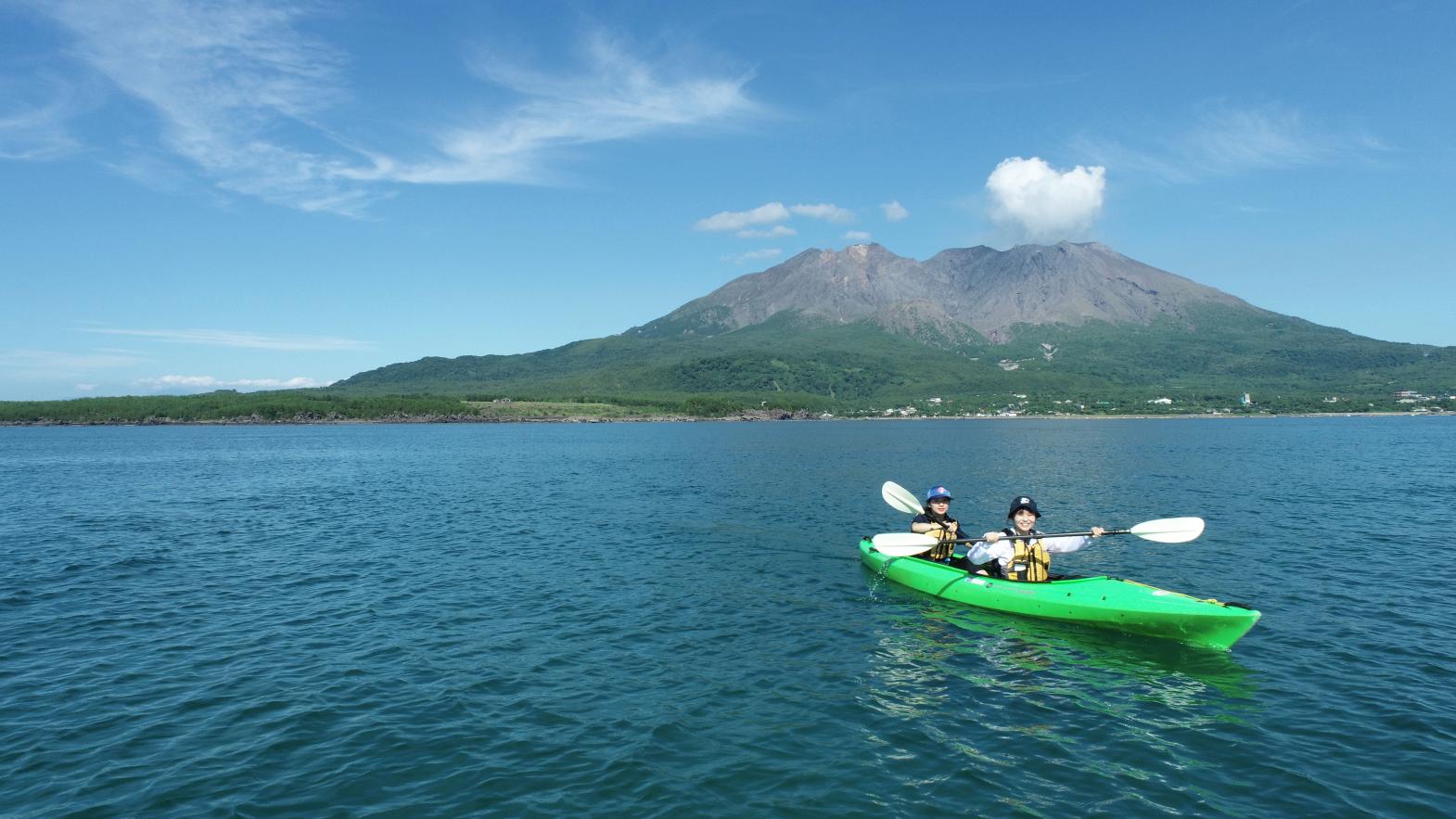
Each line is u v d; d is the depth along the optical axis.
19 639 14.43
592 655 13.46
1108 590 14.51
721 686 11.92
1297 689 11.59
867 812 8.27
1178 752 9.59
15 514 32.72
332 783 8.90
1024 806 8.35
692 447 88.06
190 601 17.30
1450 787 8.63
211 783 8.88
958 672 12.44
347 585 18.81
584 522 29.00
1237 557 21.78
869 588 18.16
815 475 49.38
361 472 54.78
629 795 8.63
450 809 8.34
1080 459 62.81
